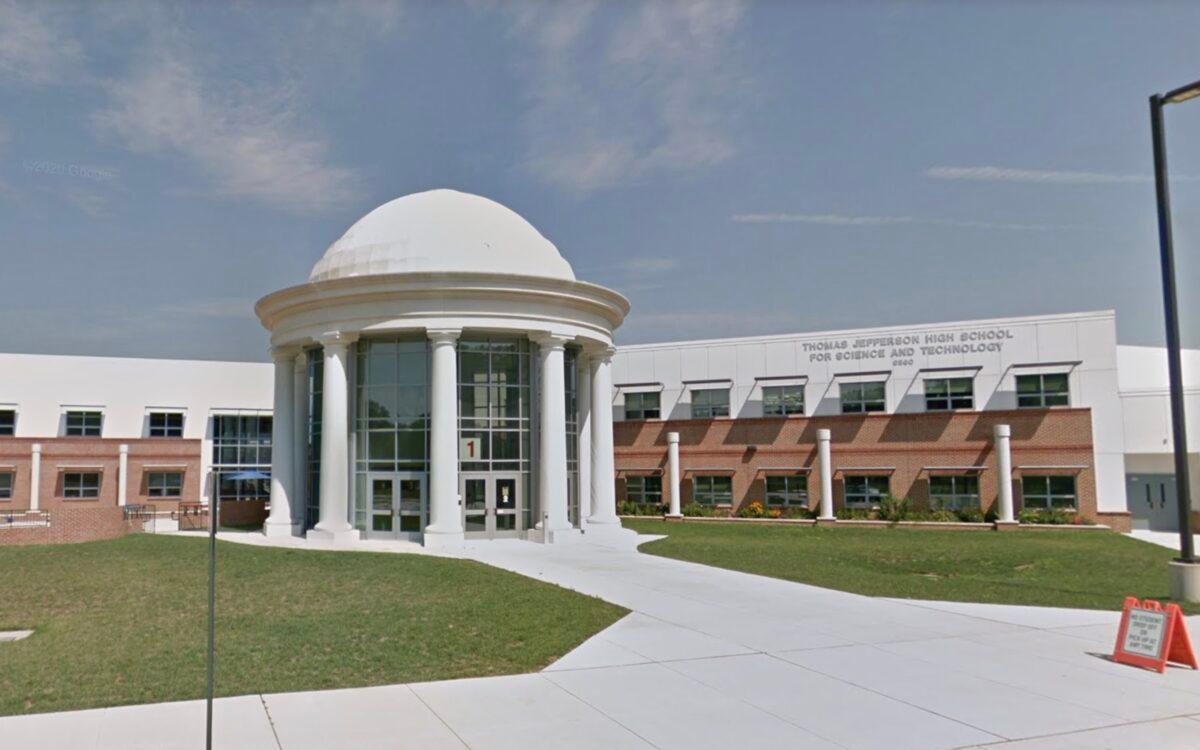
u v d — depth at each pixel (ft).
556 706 34.45
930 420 142.61
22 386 168.25
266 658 42.42
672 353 164.25
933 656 43.52
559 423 101.76
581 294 103.81
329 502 99.30
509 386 104.42
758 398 157.99
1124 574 78.07
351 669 40.24
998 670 40.65
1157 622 41.39
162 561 82.64
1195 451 136.26
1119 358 158.30
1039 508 134.41
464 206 108.27
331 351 101.19
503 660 42.34
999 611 56.24
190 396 179.93
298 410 114.83
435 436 96.27
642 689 37.14
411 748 29.14
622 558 86.12
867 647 45.57
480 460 102.06
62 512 103.60
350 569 75.25
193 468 168.14
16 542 99.81
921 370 147.95
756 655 43.70
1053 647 45.62
